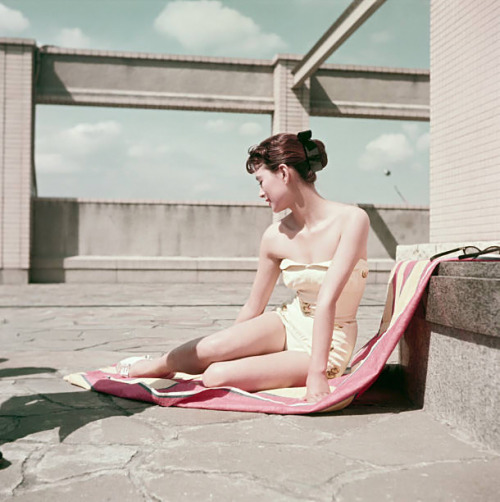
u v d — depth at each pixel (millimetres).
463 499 1620
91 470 1844
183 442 2125
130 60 14398
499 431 1992
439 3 6273
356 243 2666
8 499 1620
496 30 5305
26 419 2449
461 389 2258
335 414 2502
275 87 14820
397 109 15242
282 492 1666
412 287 2695
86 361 3928
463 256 2436
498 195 5293
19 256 13086
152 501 1608
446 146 6195
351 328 2875
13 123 13188
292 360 2760
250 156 2881
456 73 5984
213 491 1674
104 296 9781
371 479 1763
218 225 14375
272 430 2270
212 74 14727
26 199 13172
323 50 12086
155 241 14141
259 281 3094
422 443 2102
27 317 6746
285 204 2805
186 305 8305
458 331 2283
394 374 3047
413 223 14727
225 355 2826
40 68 14000
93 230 13938
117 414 2523
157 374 3074
